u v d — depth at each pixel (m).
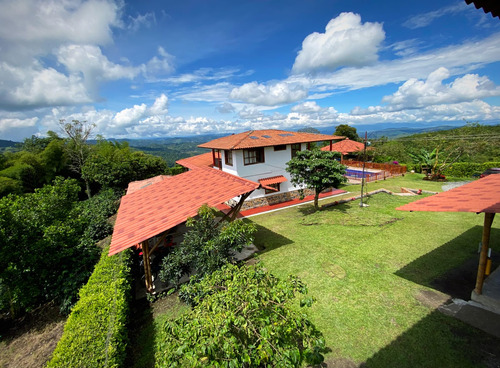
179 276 8.97
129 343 7.19
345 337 6.59
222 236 8.38
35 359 7.55
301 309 7.69
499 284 7.88
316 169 17.30
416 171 30.84
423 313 7.15
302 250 11.89
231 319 3.67
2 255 8.98
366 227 14.04
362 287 8.62
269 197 21.36
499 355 5.61
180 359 3.75
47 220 11.22
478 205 6.99
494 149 29.67
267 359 3.63
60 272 10.37
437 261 9.88
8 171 24.50
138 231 9.48
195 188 13.46
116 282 8.07
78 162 33.25
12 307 9.63
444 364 5.55
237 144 19.16
